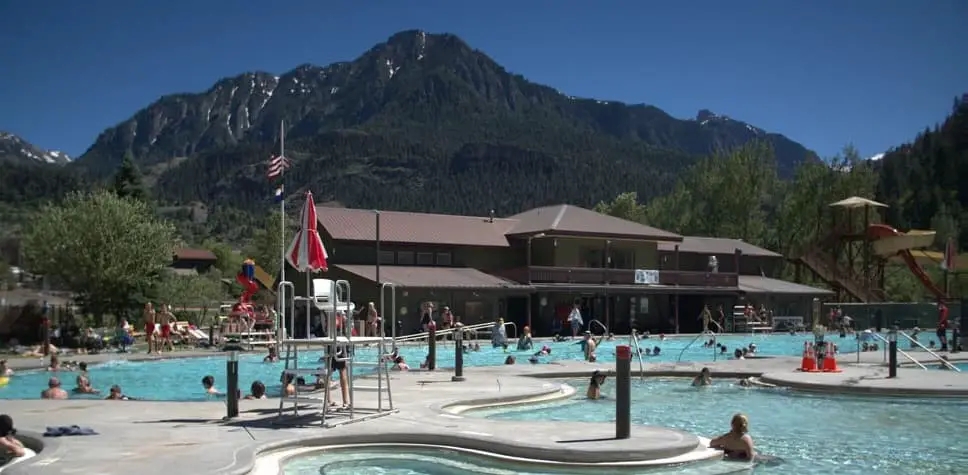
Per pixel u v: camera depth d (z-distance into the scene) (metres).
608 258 54.31
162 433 11.99
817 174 80.31
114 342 37.66
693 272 56.09
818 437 13.80
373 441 11.97
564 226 53.25
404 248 49.81
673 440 11.45
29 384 24.41
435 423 12.91
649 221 91.94
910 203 131.38
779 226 82.19
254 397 17.27
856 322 51.28
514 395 17.38
